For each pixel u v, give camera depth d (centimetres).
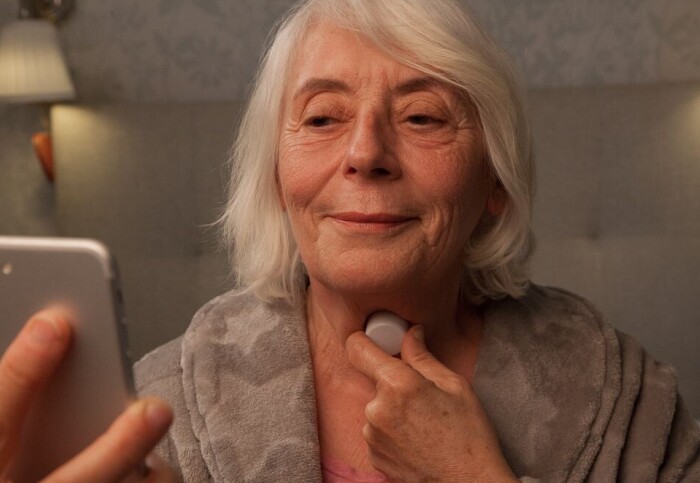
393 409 82
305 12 90
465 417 82
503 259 99
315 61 86
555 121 200
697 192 198
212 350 96
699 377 198
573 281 201
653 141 199
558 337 97
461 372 97
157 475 55
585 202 201
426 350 88
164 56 218
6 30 198
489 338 96
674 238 199
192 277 206
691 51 217
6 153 218
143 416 50
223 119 204
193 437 92
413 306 89
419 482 82
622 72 217
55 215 220
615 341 97
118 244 204
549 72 218
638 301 200
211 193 204
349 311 90
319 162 85
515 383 93
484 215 99
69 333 52
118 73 218
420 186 83
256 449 89
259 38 216
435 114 85
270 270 99
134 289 205
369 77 84
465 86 85
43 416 55
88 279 52
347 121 85
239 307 102
